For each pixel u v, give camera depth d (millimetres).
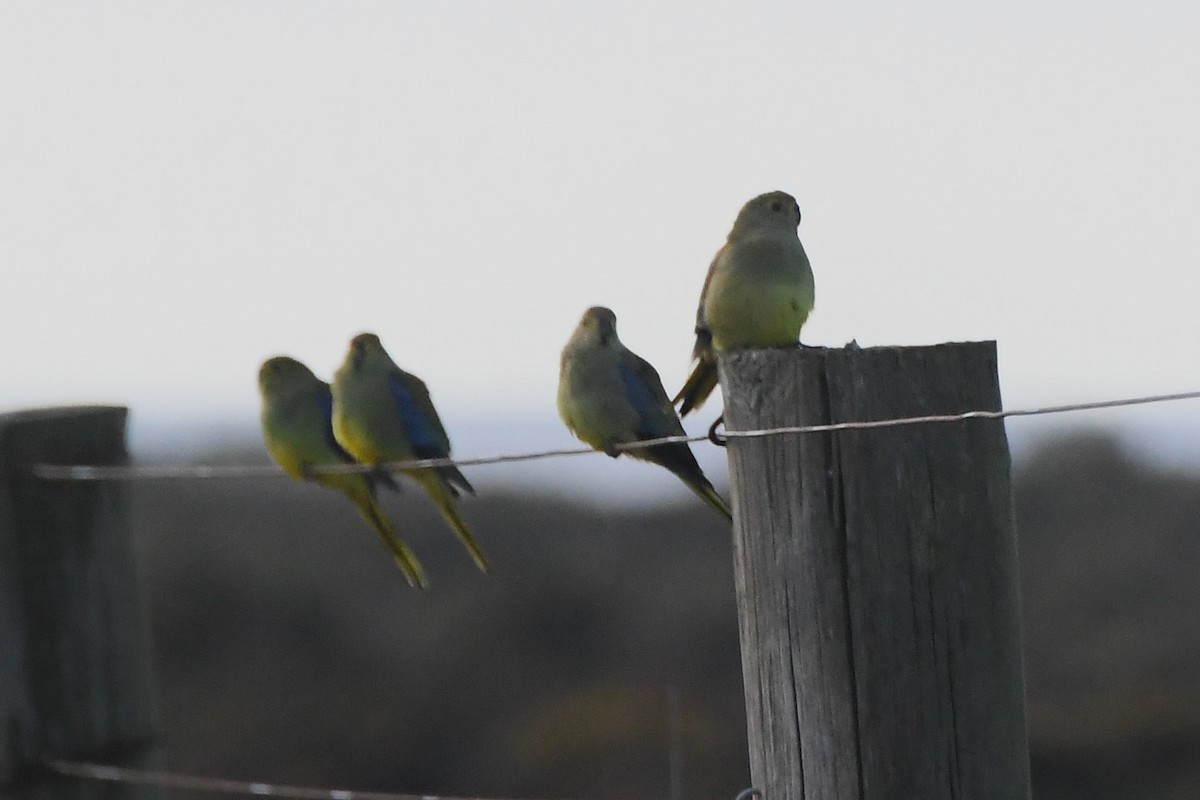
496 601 31969
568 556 34844
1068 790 24312
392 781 26766
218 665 29625
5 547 8836
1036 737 25031
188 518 35750
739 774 24609
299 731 27516
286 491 39281
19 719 8789
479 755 26891
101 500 9117
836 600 6559
